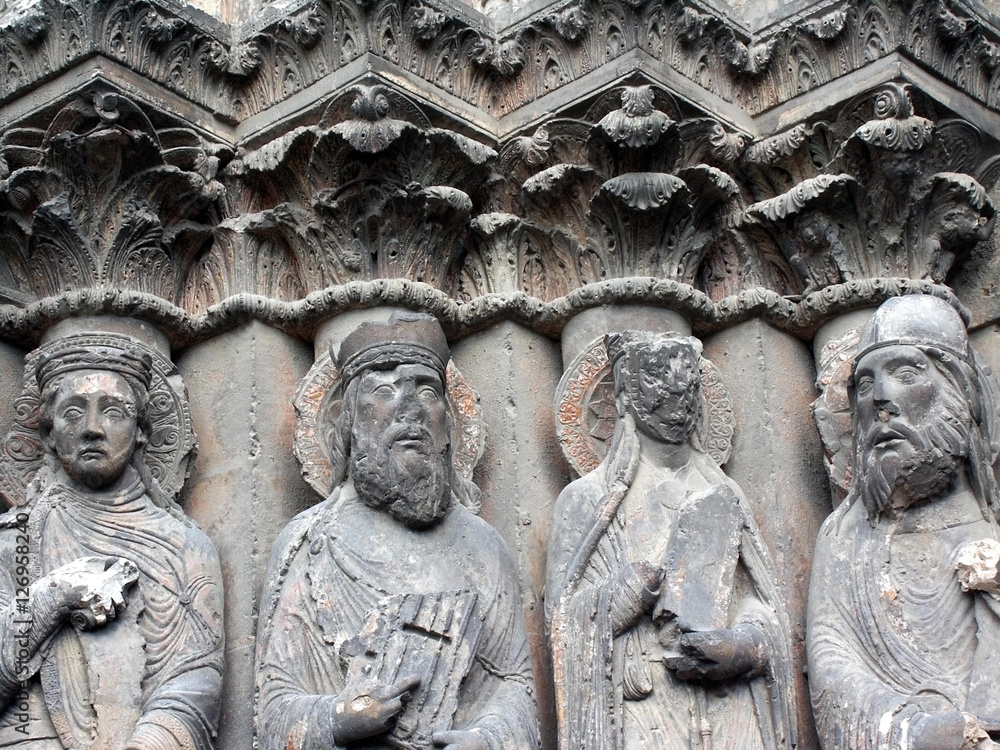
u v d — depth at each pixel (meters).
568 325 4.32
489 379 4.29
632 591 3.81
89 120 4.07
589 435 4.17
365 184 4.18
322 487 4.05
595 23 4.31
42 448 4.08
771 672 3.82
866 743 3.66
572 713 3.79
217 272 4.32
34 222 4.13
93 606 3.77
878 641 3.84
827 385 4.23
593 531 3.93
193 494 4.17
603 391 4.19
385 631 3.69
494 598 3.85
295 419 4.20
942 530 3.91
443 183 4.28
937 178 4.34
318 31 4.23
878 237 4.34
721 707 3.81
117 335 4.05
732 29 4.45
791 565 4.14
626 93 4.21
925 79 4.38
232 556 4.07
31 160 4.18
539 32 4.38
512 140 4.38
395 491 3.84
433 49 4.31
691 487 4.01
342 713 3.55
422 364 3.93
